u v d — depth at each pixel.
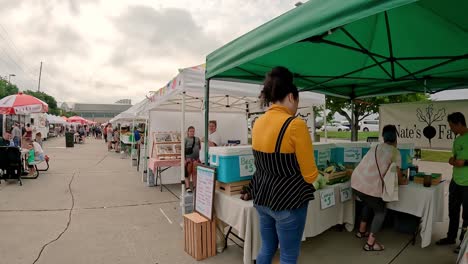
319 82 4.52
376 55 3.12
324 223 3.49
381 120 5.62
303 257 3.37
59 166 11.14
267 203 1.85
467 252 2.27
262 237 2.03
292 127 1.74
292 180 1.79
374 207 3.47
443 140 4.80
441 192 3.64
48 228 4.33
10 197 6.20
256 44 2.31
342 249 3.58
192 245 3.39
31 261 3.29
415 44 2.96
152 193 6.74
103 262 3.28
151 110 7.69
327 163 4.04
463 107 4.61
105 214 5.07
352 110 5.68
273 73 1.92
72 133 21.00
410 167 3.99
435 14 2.35
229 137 8.91
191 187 5.70
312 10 1.75
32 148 8.66
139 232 4.21
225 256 3.42
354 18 1.48
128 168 10.81
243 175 3.21
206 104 3.51
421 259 3.33
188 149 6.49
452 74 4.00
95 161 12.95
